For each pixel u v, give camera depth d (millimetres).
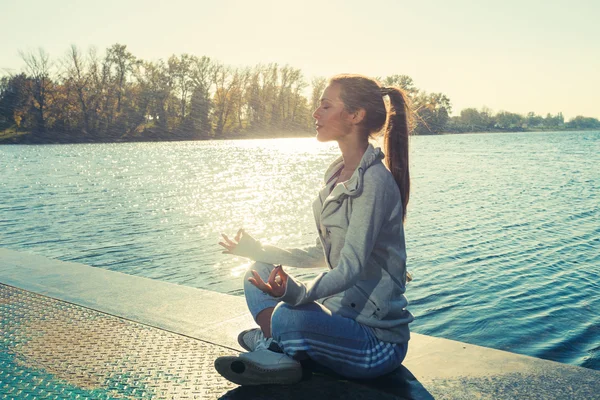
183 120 91875
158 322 3000
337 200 2131
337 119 2197
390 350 2271
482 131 193375
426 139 111812
